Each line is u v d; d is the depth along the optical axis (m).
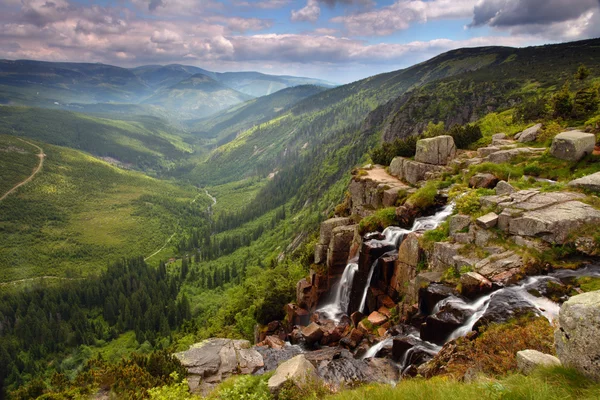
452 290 17.70
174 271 175.38
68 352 116.81
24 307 146.62
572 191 20.27
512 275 16.30
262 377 15.04
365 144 191.38
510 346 11.55
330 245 34.06
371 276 26.61
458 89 168.00
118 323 127.00
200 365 17.88
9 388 102.00
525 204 19.47
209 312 96.31
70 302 148.88
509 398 6.82
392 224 30.33
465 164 34.03
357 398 9.20
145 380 15.09
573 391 6.79
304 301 34.25
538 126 39.25
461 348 12.75
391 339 19.11
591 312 7.16
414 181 36.22
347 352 20.11
